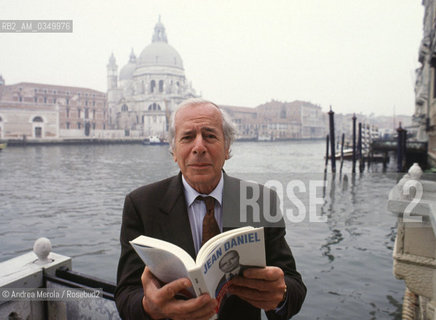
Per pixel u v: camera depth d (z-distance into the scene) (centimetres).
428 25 2870
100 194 1978
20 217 1348
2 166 4025
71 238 1034
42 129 8894
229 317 136
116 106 13038
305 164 4153
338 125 15075
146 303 107
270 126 14000
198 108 143
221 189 146
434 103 2548
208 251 99
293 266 145
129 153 6881
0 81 11369
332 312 511
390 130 12675
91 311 202
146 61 12450
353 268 675
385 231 916
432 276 244
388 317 497
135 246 106
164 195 145
